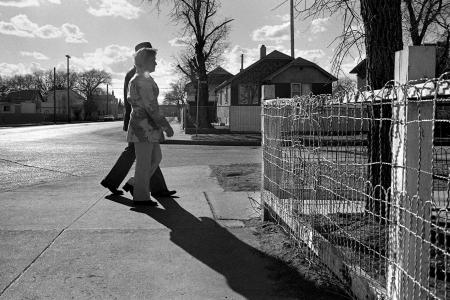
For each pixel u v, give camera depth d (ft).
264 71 135.85
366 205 12.76
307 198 14.76
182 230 18.38
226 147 69.36
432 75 8.23
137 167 22.31
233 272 14.05
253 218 20.21
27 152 53.31
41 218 20.07
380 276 10.53
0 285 12.95
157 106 21.79
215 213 21.07
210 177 32.09
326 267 13.52
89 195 25.30
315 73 123.65
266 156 19.70
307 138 14.21
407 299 8.38
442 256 11.34
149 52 21.54
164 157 50.44
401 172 8.42
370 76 17.47
